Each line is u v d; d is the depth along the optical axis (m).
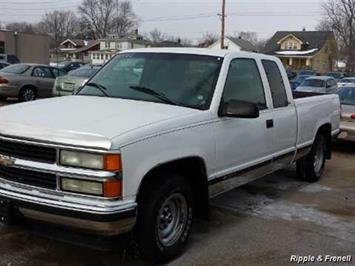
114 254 4.75
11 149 4.24
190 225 4.86
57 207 3.99
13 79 17.75
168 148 4.39
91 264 4.54
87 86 5.68
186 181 4.72
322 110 7.78
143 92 5.24
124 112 4.59
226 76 5.34
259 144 5.83
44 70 18.73
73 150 3.98
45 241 4.99
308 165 7.86
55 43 116.38
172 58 5.55
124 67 5.71
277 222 5.94
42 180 4.11
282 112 6.39
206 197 5.03
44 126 4.14
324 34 81.50
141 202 4.33
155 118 4.46
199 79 5.25
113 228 3.96
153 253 4.43
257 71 6.02
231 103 5.05
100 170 3.92
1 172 4.30
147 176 4.29
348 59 67.88
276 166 6.43
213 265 4.66
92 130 4.04
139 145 4.10
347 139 10.68
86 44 109.81
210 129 4.93
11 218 4.25
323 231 5.71
